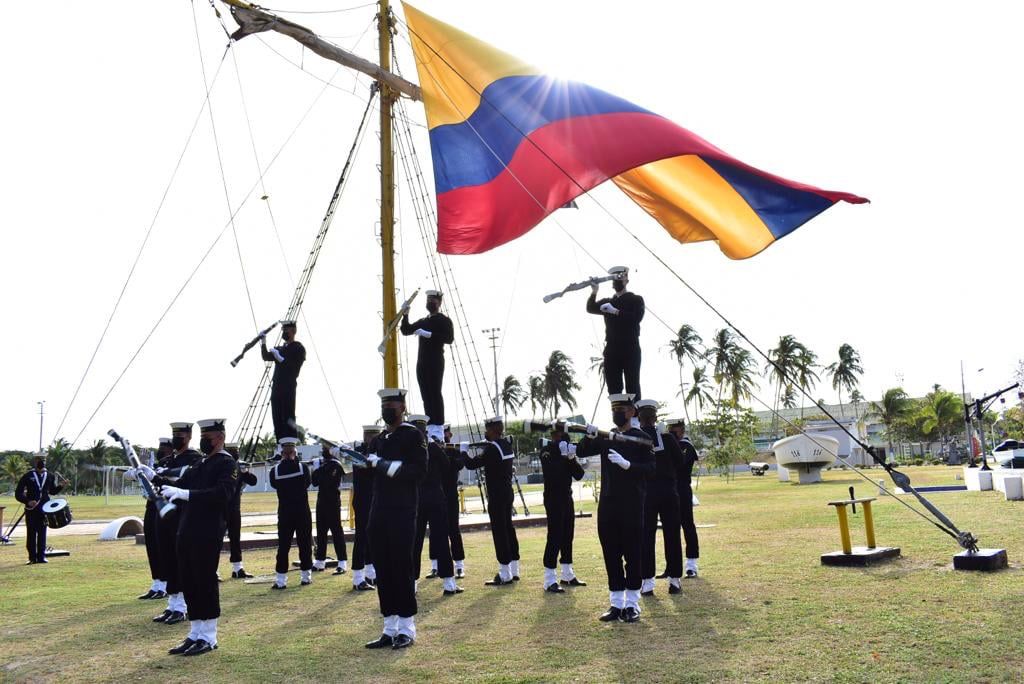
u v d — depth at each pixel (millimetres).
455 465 11859
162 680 6992
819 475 47688
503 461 12094
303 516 12859
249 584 13203
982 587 9242
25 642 8664
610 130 13000
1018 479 21531
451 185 15469
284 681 6848
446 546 11383
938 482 37281
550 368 106500
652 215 14906
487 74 14859
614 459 8875
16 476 93375
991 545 12516
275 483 12773
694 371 83312
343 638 8492
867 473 59938
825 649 6984
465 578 12758
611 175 12609
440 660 7344
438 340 13789
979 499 22516
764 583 10531
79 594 12133
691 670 6578
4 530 27391
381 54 21266
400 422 8609
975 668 6211
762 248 14062
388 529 8148
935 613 8070
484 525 22125
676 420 12219
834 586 9945
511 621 9023
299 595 11719
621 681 6375
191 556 8148
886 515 18484
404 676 6836
